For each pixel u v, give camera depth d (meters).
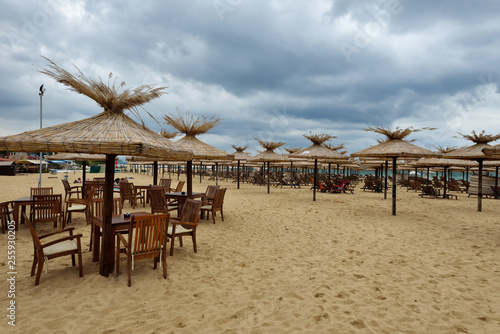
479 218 8.80
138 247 3.56
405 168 26.08
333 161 20.72
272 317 2.95
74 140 3.15
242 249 5.33
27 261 4.36
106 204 3.74
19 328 2.59
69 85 3.97
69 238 3.62
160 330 2.64
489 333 2.71
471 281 3.94
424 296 3.47
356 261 4.73
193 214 5.10
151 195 6.80
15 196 12.07
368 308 3.17
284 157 15.78
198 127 9.28
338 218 8.52
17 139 3.09
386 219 8.45
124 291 3.39
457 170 25.31
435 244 5.79
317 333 2.67
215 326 2.75
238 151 19.30
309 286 3.73
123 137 3.42
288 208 10.34
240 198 13.23
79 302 3.10
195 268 4.27
